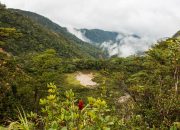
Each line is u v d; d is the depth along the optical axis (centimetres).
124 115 1297
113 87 2931
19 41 16500
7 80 4634
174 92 1298
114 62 10950
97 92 3722
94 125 409
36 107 3438
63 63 12525
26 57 11450
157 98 1188
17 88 4438
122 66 8081
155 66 2056
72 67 12156
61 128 382
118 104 1891
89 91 4275
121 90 2802
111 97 2495
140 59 4606
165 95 1221
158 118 1062
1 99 3669
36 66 5616
